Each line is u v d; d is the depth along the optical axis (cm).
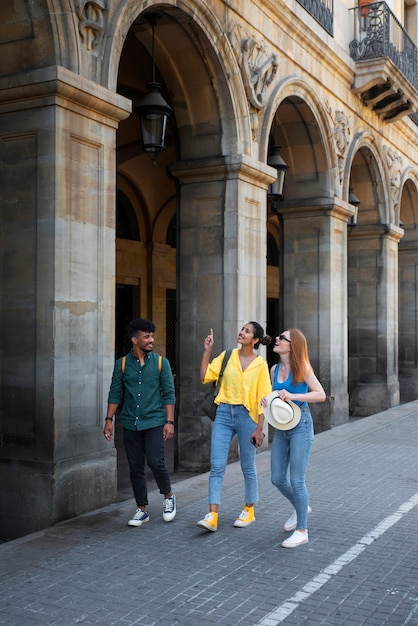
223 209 1016
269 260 2498
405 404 1759
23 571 521
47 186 676
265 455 1011
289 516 677
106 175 738
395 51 1584
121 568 529
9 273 695
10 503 679
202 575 516
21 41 691
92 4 717
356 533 625
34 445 676
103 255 733
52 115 673
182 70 991
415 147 1991
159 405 645
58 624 433
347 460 971
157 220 1814
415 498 755
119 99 739
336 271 1403
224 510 696
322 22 1313
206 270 1027
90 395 714
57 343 674
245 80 1029
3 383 695
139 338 638
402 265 2148
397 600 474
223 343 1014
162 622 437
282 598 475
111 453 733
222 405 643
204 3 914
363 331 1748
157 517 671
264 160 1087
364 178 1702
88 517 673
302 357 599
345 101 1457
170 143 1524
